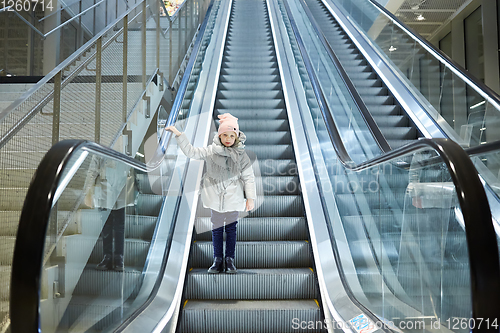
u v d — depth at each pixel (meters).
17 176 2.19
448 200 1.46
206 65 6.78
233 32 9.73
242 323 2.58
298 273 2.88
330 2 9.48
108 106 3.40
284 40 8.16
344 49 7.37
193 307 2.62
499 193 3.11
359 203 2.64
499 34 7.65
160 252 2.80
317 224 3.27
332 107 5.71
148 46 4.80
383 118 5.00
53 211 1.50
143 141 4.55
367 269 2.40
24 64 5.04
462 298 1.37
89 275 1.73
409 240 1.82
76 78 2.85
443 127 4.50
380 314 2.17
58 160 1.27
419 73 5.29
